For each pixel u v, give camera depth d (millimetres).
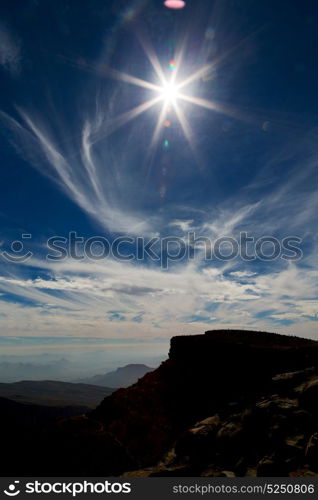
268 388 19328
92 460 24641
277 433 14438
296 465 12227
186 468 14594
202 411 25859
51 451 26438
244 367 26453
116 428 28297
